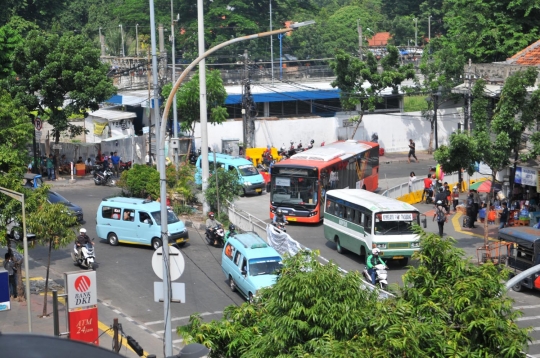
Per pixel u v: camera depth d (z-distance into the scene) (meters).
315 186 35.31
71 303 17.48
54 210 22.33
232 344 13.23
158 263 16.62
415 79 57.12
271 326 12.68
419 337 11.67
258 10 83.44
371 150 42.16
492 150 29.33
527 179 34.12
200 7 34.19
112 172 45.69
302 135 58.81
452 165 29.66
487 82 36.53
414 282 13.60
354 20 98.50
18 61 44.19
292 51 86.25
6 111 25.23
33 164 45.41
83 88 44.47
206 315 22.78
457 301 12.59
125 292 25.14
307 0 90.25
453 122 62.69
